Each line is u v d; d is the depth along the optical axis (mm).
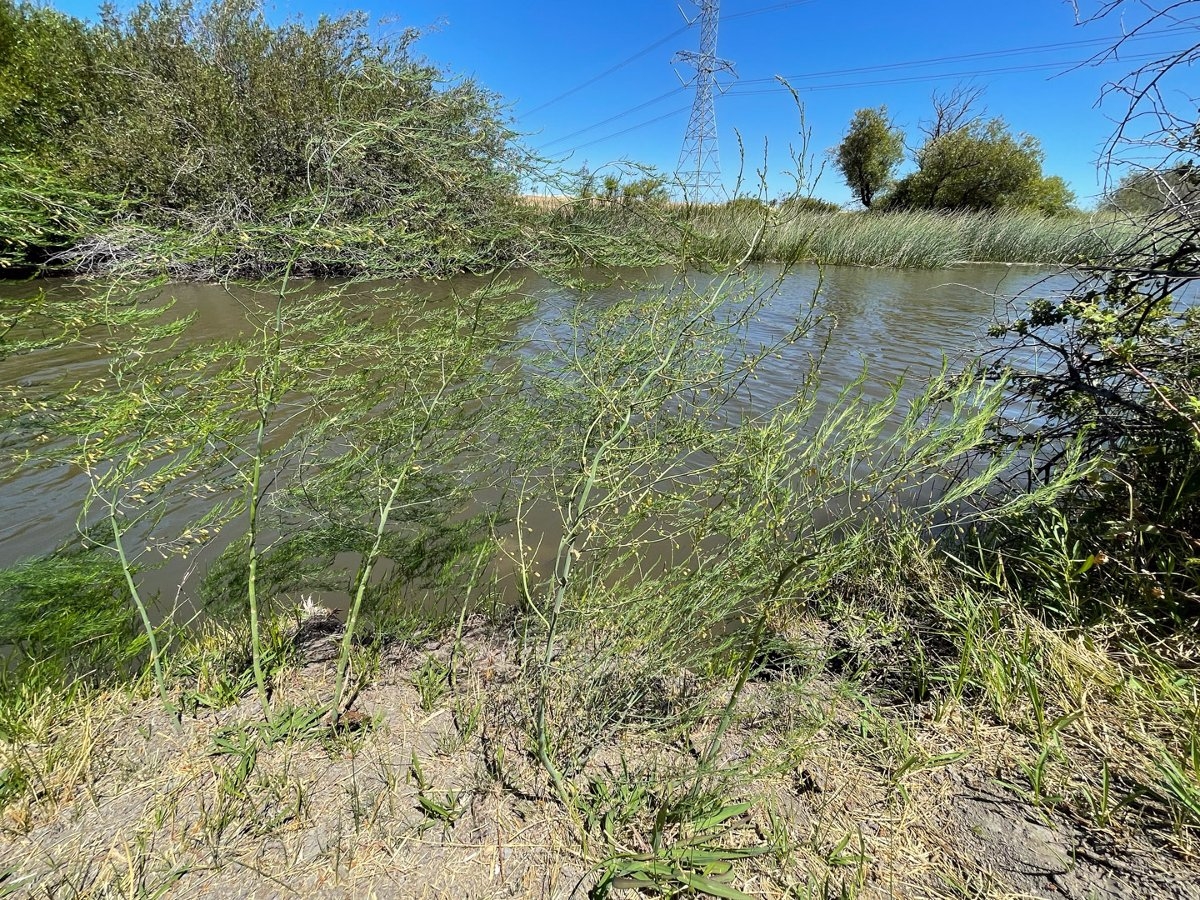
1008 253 19922
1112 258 2816
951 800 1683
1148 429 2377
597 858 1505
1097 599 2289
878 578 2691
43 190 1697
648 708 2025
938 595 2521
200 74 10109
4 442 1930
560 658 2146
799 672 2254
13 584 1928
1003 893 1431
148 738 1847
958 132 26359
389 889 1426
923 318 9117
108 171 8719
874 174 28984
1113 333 2605
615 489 1831
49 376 4543
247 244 1894
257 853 1495
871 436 2400
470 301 2428
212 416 2020
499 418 2693
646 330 2115
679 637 1992
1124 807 1620
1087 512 2541
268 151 8367
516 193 2404
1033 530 2639
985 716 1964
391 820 1594
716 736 1644
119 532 1956
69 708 1929
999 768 1775
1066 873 1473
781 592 2039
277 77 10023
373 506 2490
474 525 2877
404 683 2168
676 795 1670
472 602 2756
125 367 2021
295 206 1922
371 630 2496
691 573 2125
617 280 2439
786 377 5965
